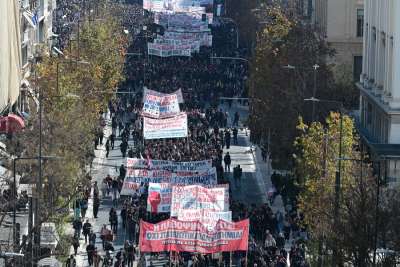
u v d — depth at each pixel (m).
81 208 155.25
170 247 129.38
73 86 172.88
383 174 161.50
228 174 188.38
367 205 110.00
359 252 108.06
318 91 188.38
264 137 196.00
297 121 182.75
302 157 148.88
